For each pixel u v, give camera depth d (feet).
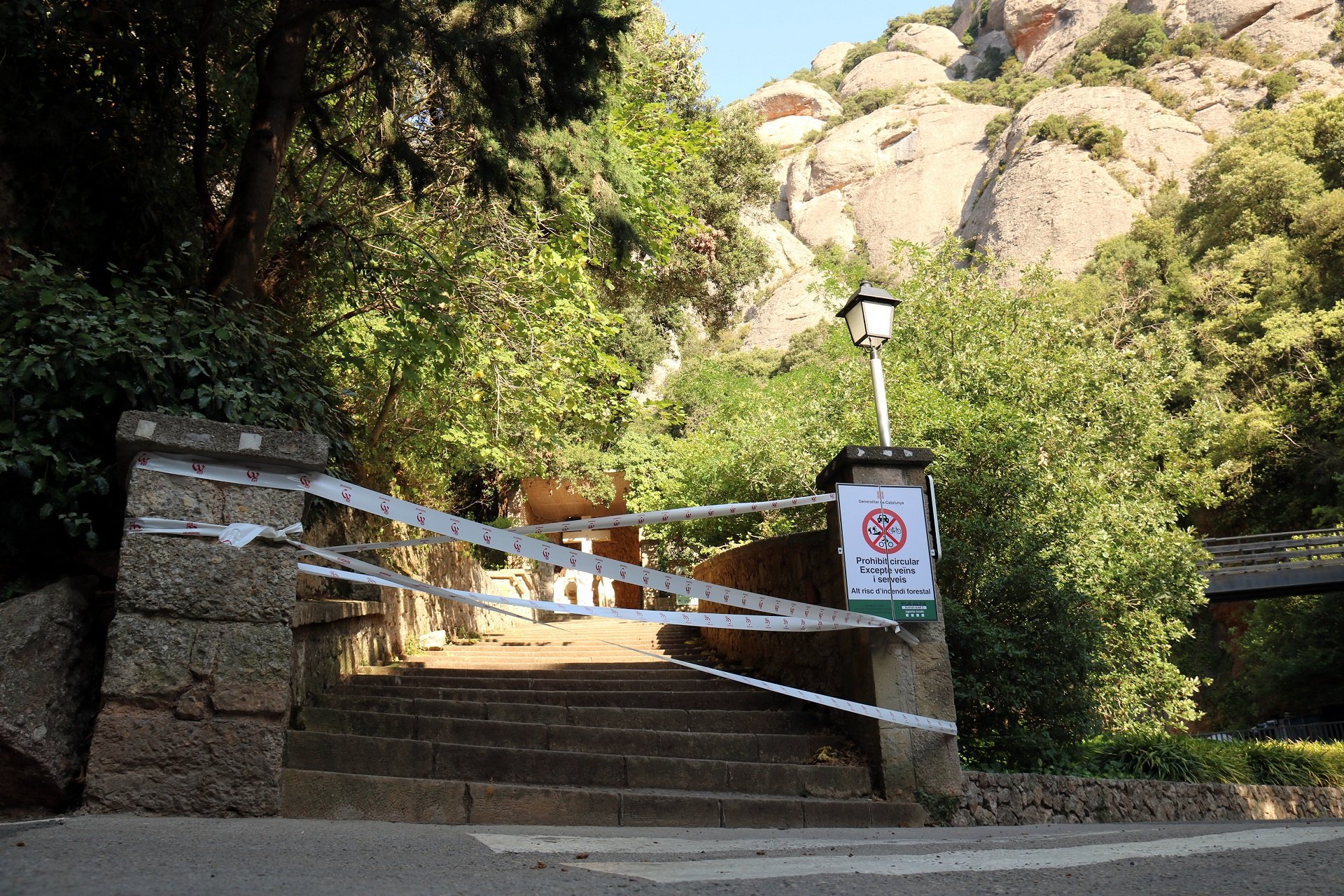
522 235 31.30
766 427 49.70
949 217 286.05
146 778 13.20
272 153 22.25
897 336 51.57
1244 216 147.84
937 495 32.48
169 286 22.11
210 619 14.03
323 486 15.05
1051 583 29.04
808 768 20.45
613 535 87.92
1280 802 33.76
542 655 36.55
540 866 8.86
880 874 8.60
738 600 18.89
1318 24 256.52
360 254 25.58
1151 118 251.19
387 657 32.32
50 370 15.83
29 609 14.08
